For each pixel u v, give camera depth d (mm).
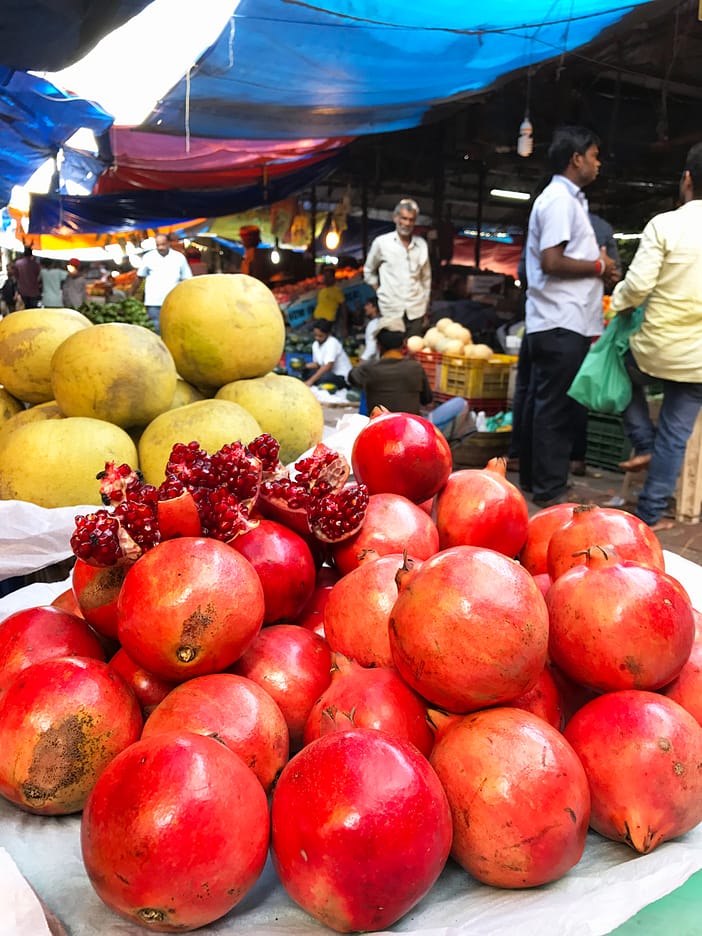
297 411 2234
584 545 1210
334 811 749
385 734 834
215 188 9727
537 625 919
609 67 6559
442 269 11320
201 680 963
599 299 4656
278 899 857
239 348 2240
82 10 3029
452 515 1347
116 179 9234
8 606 1443
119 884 738
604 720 938
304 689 1067
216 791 759
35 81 5184
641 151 8172
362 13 4469
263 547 1142
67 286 11211
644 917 848
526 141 6293
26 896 716
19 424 2182
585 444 5934
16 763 907
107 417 2059
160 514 1052
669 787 892
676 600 997
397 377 5059
